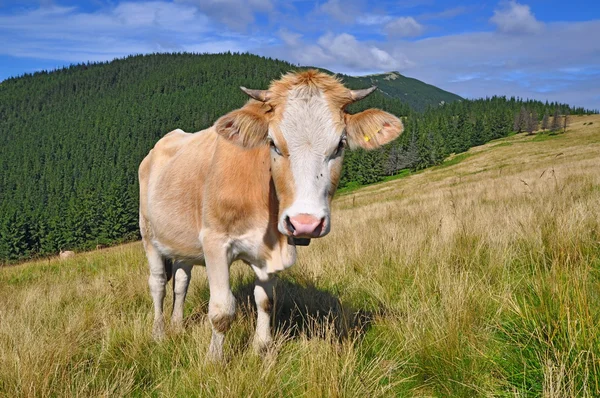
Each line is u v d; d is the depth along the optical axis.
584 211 6.34
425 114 161.12
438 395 3.38
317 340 3.97
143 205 5.59
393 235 7.30
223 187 3.95
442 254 6.00
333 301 5.23
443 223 7.68
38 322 5.13
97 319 5.30
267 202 3.95
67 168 178.12
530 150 88.00
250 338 4.39
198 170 4.43
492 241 6.16
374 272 5.87
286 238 4.09
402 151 99.00
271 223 4.00
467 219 7.71
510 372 3.33
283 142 3.37
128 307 6.18
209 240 4.07
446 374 3.45
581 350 3.06
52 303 6.31
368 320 4.61
